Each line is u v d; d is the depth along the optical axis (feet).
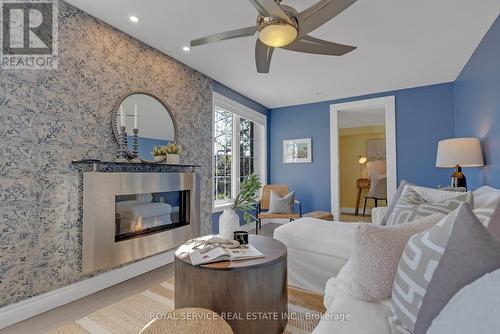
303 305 6.33
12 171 5.84
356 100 14.47
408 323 2.55
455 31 8.01
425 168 12.73
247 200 6.41
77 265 6.90
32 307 6.04
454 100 12.18
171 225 9.55
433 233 2.64
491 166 8.04
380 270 3.22
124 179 7.66
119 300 6.77
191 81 10.85
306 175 15.87
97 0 6.68
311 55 9.65
